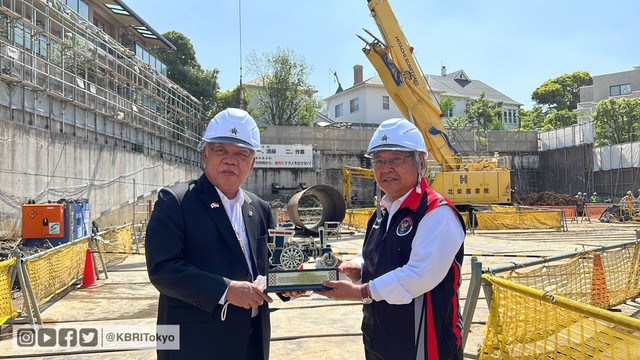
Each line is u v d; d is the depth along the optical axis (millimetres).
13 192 11117
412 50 17188
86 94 15836
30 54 12695
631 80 49219
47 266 5934
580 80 60406
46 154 12641
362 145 33688
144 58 25641
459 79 54688
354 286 2025
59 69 14062
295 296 2094
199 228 1999
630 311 5312
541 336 2805
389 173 2254
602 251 5129
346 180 22234
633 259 5727
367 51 16797
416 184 2258
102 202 15836
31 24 13156
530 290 2781
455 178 19594
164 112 24141
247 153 2143
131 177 18344
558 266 4523
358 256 2662
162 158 22766
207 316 1952
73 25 15930
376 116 41875
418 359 2105
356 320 5258
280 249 2197
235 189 2184
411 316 2135
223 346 1959
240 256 2068
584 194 30844
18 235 11156
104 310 5824
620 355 2320
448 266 2033
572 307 2438
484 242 13500
